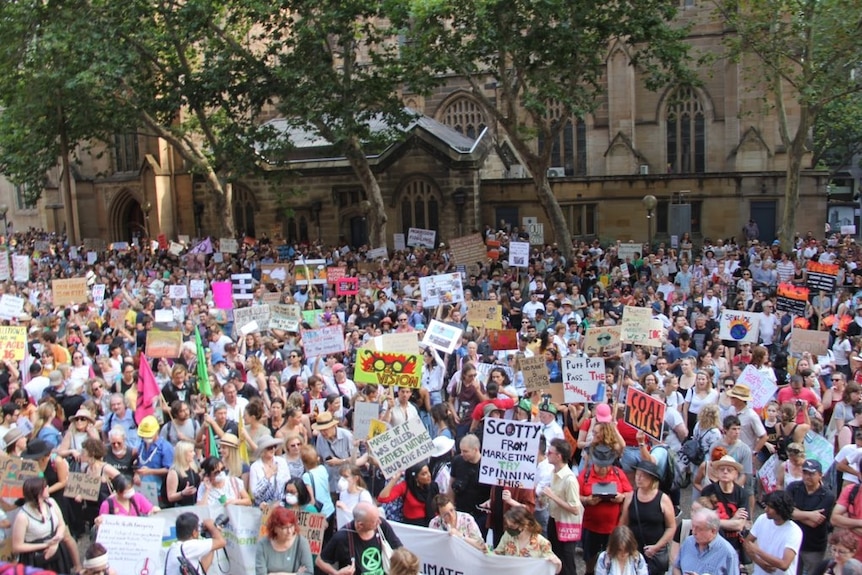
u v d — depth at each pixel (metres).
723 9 41.47
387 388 16.00
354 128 38.19
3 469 11.76
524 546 10.60
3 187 74.31
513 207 51.03
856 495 11.25
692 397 16.62
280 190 52.53
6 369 18.95
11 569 7.64
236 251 43.69
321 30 37.34
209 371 18.72
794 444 12.02
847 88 39.50
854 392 15.10
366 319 25.48
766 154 49.31
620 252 38.09
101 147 61.31
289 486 11.48
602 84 52.72
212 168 47.22
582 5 34.44
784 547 10.03
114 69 37.88
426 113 56.56
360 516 9.97
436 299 24.73
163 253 46.97
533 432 11.59
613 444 12.02
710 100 51.12
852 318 23.03
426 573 10.89
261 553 10.35
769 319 23.64
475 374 16.94
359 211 53.03
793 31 36.75
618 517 11.99
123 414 15.87
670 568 11.11
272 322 22.53
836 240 44.38
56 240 59.56
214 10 39.09
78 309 26.78
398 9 35.38
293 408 14.10
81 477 12.48
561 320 24.23
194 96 40.47
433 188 50.06
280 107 38.44
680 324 22.30
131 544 10.28
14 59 40.28
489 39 34.47
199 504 11.89
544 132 37.47
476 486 12.61
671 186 49.22
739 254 38.75
